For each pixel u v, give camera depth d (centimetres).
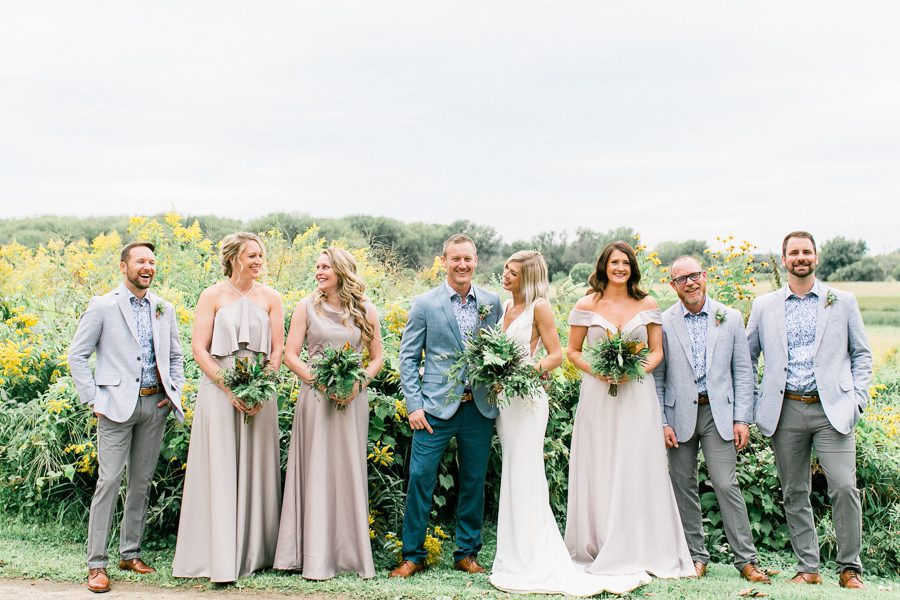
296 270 777
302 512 496
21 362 623
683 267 514
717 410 507
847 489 496
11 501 604
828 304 507
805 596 443
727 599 436
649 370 508
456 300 511
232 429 483
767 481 614
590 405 523
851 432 497
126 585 467
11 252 829
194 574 477
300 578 477
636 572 491
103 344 483
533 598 443
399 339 626
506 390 467
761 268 727
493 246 1630
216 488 473
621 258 516
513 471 498
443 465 594
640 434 507
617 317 521
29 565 494
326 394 484
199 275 764
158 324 498
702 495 620
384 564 523
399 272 780
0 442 607
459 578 493
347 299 503
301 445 498
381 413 568
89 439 570
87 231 1202
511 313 518
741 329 518
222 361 487
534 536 490
